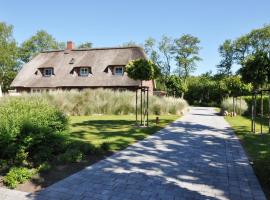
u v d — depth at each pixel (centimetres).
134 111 2266
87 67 3316
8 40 5466
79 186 534
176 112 2341
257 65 1270
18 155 632
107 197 484
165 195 498
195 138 1092
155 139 1057
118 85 3033
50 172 610
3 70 5488
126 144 946
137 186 541
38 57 3828
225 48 5753
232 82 2311
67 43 3753
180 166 688
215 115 2355
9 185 529
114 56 3347
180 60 5778
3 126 605
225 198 490
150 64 1448
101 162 707
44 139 686
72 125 1479
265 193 514
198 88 5391
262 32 5206
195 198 488
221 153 833
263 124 1598
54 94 2262
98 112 2266
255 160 740
